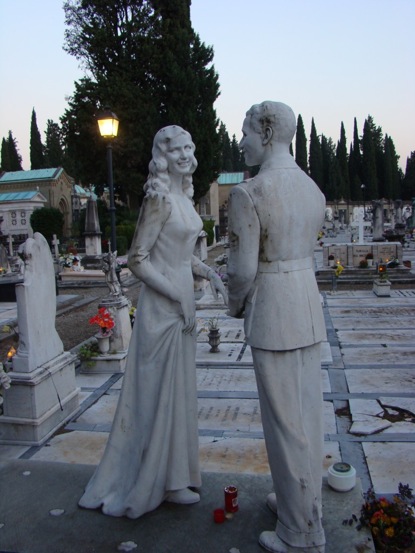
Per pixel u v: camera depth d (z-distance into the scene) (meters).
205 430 5.82
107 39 32.91
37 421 5.57
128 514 3.31
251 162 3.08
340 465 3.72
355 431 5.66
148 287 3.38
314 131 72.44
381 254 20.00
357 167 74.25
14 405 5.63
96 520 3.31
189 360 3.47
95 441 5.67
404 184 80.56
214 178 36.16
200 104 34.59
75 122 32.16
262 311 2.87
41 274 6.00
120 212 35.75
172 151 3.29
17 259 23.62
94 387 7.44
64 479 3.82
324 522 3.24
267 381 2.87
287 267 2.88
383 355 8.73
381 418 6.01
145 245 3.22
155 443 3.32
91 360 8.06
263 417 2.99
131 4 34.44
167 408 3.34
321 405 3.04
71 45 34.16
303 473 2.84
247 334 2.95
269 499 3.39
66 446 5.56
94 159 33.47
